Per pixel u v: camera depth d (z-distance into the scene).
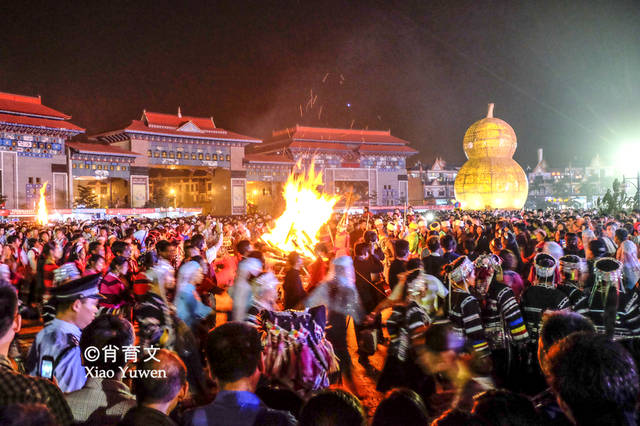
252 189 90.69
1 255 12.27
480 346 5.02
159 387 2.90
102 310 7.09
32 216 43.06
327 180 85.81
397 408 2.57
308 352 4.89
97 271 7.34
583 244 11.56
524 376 5.09
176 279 6.14
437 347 4.10
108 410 3.36
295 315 5.04
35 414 2.04
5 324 3.13
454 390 4.06
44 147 60.56
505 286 5.52
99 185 77.31
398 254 8.45
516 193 54.34
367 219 18.55
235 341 3.09
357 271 8.40
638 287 5.86
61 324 4.18
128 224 23.03
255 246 10.20
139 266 9.04
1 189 57.06
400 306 5.04
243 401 3.05
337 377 5.96
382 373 4.72
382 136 91.56
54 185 61.16
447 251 8.94
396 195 91.25
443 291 5.21
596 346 2.36
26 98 61.50
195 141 75.25
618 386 2.25
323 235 13.23
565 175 106.88
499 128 54.34
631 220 18.50
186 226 20.23
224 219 31.25
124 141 72.31
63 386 3.92
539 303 5.51
